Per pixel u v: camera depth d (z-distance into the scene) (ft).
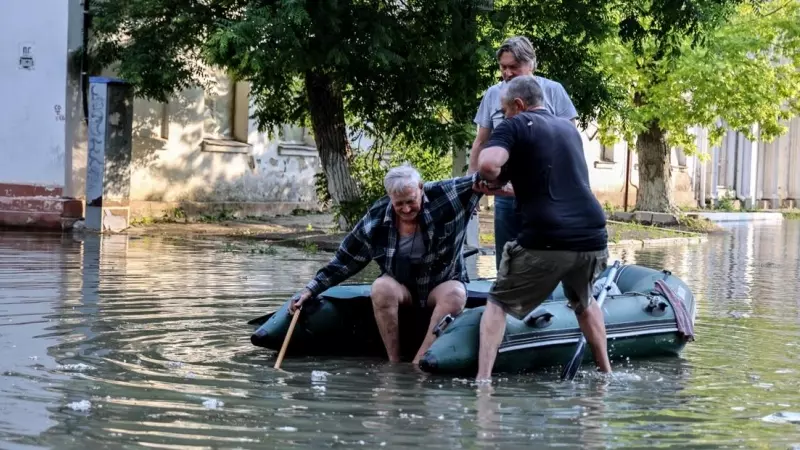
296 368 24.11
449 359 23.40
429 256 25.14
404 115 59.72
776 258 62.44
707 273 51.70
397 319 25.34
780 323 33.24
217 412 19.06
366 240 25.52
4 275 38.96
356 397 20.81
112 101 60.29
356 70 57.26
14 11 61.57
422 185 24.95
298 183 80.89
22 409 18.84
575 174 23.20
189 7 58.65
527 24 60.44
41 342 25.71
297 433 17.66
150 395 20.36
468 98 58.49
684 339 27.04
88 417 18.40
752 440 17.99
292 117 66.69
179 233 62.39
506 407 20.20
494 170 22.45
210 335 27.76
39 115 61.62
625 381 23.36
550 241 22.86
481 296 27.55
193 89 71.67
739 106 84.33
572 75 60.08
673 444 17.56
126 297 34.22
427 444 17.13
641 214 91.09
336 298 26.48
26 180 61.72
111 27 59.47
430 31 56.54
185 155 71.46
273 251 53.26
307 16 51.72
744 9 88.43
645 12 62.49
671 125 85.81
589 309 24.14
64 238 55.98
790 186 156.15
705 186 127.95
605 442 17.56
